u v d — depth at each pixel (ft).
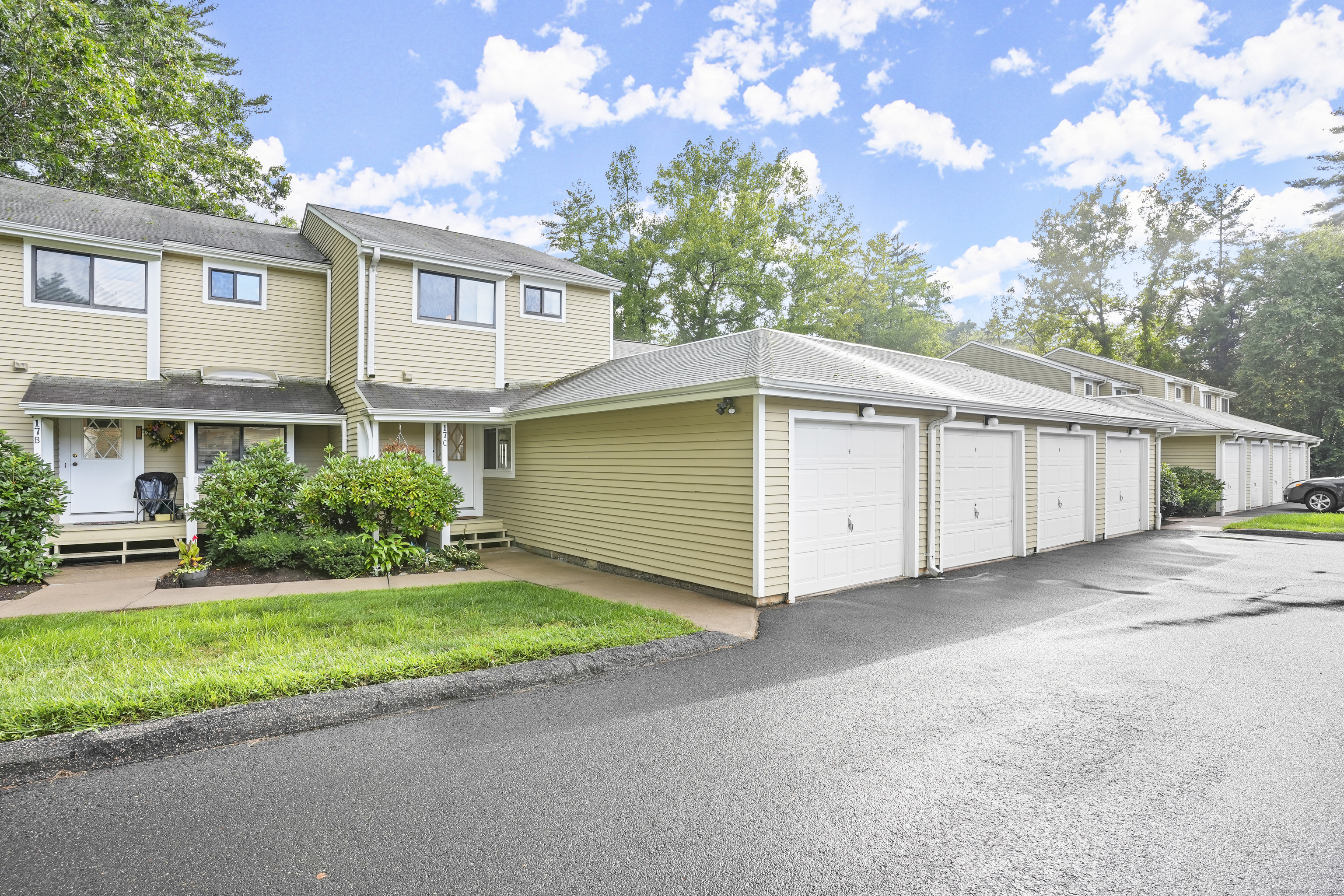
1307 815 9.63
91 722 12.04
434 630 18.94
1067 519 40.50
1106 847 8.83
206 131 69.72
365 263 38.17
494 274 42.50
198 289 40.04
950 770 11.12
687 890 7.94
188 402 35.42
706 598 25.43
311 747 11.96
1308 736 12.51
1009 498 36.06
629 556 30.19
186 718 12.19
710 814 9.68
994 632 20.36
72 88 48.55
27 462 26.11
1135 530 48.37
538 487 37.52
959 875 8.22
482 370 42.47
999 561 34.71
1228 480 67.21
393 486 30.66
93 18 53.67
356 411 37.86
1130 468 48.14
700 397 24.71
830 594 26.12
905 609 23.57
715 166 107.04
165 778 10.73
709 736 12.54
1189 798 10.14
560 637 17.94
